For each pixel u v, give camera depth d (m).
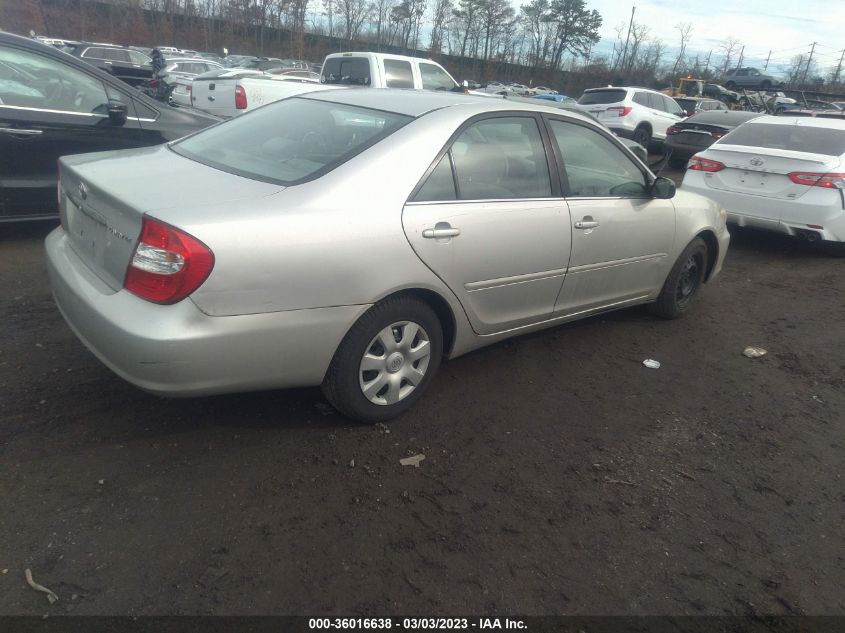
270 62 40.16
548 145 3.77
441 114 3.32
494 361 4.15
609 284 4.28
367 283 2.86
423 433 3.25
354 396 3.06
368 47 52.75
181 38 48.16
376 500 2.71
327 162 3.00
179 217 2.48
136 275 2.53
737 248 7.77
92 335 2.69
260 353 2.67
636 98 16.70
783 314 5.50
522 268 3.57
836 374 4.36
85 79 5.60
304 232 2.68
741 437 3.48
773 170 7.04
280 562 2.34
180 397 2.63
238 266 2.52
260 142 3.39
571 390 3.85
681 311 5.09
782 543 2.69
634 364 4.29
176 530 2.45
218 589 2.20
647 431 3.46
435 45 53.25
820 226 6.81
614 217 4.06
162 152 3.53
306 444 3.05
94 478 2.68
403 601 2.23
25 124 5.22
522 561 2.46
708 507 2.87
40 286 4.63
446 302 3.26
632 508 2.82
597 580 2.40
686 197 4.85
